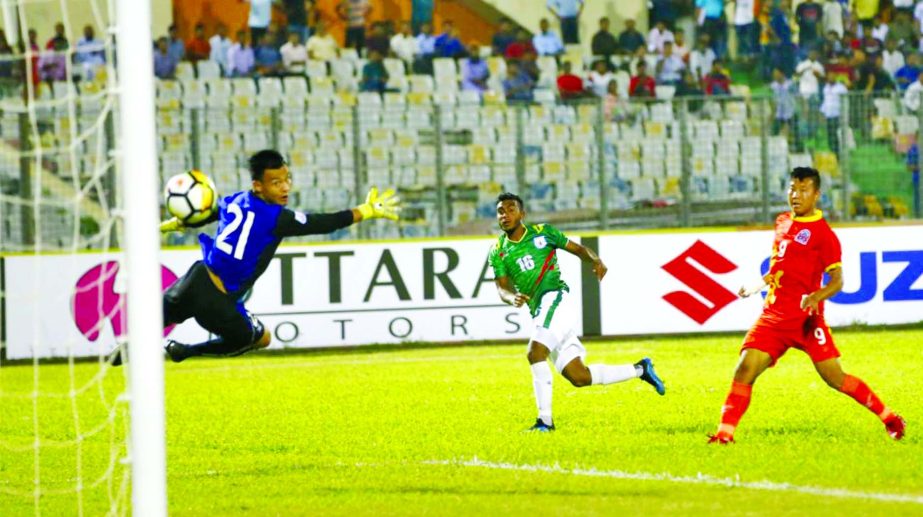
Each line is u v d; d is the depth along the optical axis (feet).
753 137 143.95
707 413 73.15
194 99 155.94
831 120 139.44
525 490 51.08
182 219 53.98
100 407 87.81
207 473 58.90
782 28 161.58
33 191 130.11
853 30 162.30
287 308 118.11
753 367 60.34
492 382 92.32
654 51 161.99
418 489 52.37
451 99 156.97
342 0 162.40
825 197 139.44
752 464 54.54
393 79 158.61
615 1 164.04
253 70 158.81
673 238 117.80
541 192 146.20
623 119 149.89
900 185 136.46
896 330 115.55
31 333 116.26
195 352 55.31
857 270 117.19
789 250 59.41
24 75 147.43
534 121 150.00
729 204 136.46
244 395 90.63
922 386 83.51
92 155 136.05
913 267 117.39
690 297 117.91
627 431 66.95
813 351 60.03
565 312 67.97
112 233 121.90
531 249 67.82
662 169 146.10
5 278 116.26
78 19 153.58
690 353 105.70
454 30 161.58
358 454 63.16
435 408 80.07
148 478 42.22
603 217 131.23
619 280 117.70
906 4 164.04
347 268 118.42
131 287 42.55
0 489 57.11
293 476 56.95
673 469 54.29
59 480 59.00
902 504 45.85
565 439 64.54
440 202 129.90
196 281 53.01
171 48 157.79
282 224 53.16
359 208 54.75
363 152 143.74
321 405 83.76
